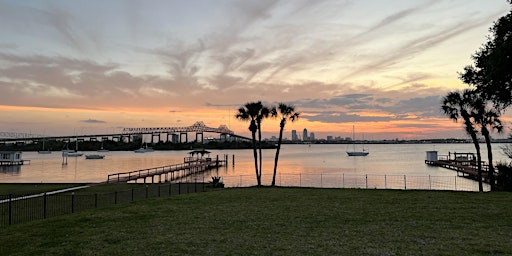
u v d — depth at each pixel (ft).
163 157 541.34
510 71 67.36
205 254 33.88
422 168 270.46
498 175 103.04
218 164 304.91
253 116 118.83
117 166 320.91
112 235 41.60
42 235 42.27
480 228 43.21
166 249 35.63
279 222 47.91
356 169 263.90
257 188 95.81
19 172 248.93
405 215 51.67
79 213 57.11
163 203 66.39
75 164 354.13
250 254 33.68
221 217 51.83
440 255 32.73
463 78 89.66
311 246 36.01
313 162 366.22
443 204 61.00
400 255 32.86
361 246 35.86
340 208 58.29
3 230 45.73
